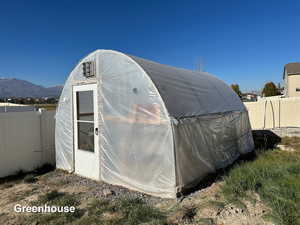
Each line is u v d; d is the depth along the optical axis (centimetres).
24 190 415
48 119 582
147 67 402
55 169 550
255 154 621
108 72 431
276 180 354
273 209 272
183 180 358
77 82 495
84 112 482
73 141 510
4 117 494
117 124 416
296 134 879
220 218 273
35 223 296
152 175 369
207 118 441
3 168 491
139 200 342
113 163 425
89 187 417
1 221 304
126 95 403
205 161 425
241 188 331
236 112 591
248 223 257
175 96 396
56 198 368
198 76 579
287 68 2112
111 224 279
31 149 544
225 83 715
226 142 528
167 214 296
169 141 348
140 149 382
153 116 366
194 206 310
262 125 1126
